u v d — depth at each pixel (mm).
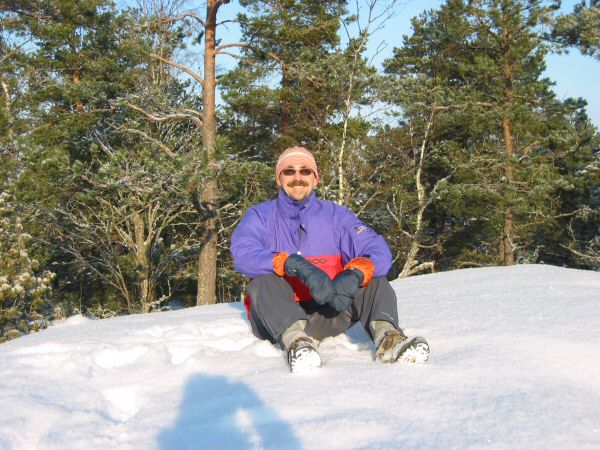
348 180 15102
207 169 11320
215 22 13117
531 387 1895
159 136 14164
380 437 1568
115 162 11500
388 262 2467
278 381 2068
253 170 12141
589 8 16391
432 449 1474
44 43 14586
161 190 11742
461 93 16062
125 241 15133
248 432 1665
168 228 17609
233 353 2525
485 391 1869
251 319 2723
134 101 13414
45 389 2195
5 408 1955
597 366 2121
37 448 1647
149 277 15781
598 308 2984
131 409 2047
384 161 16062
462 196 15859
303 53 12719
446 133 17766
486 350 2322
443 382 1972
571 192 19484
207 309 4285
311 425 1659
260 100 13000
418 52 18922
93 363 2578
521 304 3188
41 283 10242
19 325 10242
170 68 14961
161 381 2197
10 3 14883
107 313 15906
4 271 9992
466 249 19625
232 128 16312
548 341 2385
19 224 10281
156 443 1647
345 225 2729
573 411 1687
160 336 3057
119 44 12891
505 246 16875
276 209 2736
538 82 16797
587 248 19766
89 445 1646
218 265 18391
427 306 3359
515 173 16219
